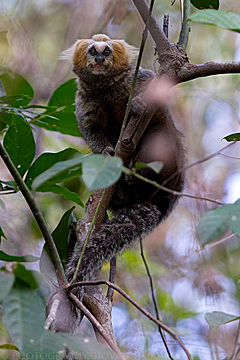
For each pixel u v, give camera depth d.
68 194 5.31
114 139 9.64
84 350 3.27
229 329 7.94
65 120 6.59
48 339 3.18
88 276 7.08
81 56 9.30
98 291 6.00
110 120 9.45
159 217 8.62
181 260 11.33
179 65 6.12
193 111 12.99
